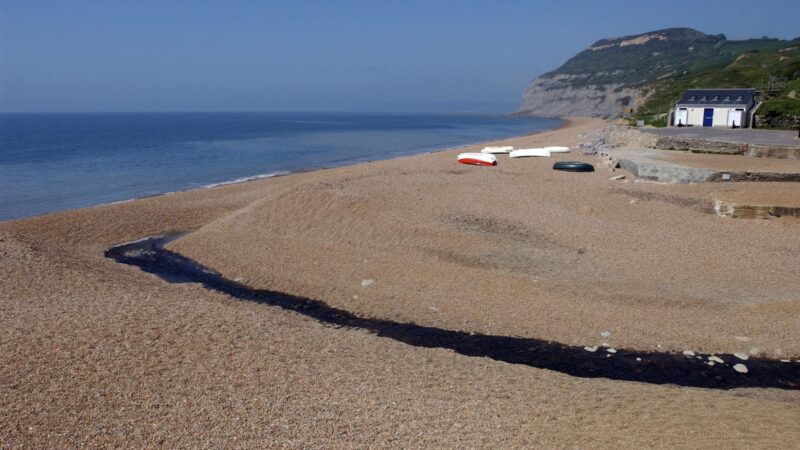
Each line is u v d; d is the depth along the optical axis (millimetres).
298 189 20062
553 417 7543
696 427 7273
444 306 12406
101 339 8992
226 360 8656
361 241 16219
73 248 17219
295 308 12711
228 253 16156
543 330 11273
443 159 30609
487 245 15469
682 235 15969
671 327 11188
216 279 14602
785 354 10203
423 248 15461
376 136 75812
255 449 6531
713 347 10492
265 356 8938
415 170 25016
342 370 8750
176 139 68312
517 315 11867
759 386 9312
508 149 32219
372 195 19359
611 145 32844
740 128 34938
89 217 21000
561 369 9914
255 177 32812
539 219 17312
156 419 7031
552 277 13523
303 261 15188
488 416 7492
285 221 18047
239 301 12867
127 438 6648
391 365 9180
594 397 8320
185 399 7496
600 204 18844
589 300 12383
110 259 16266
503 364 9734
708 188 19953
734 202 17500
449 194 19969
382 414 7391
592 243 15484
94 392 7523
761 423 7422
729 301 12211
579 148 33125
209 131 90562
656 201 18922
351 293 13266
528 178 22875
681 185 20781
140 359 8445
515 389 8508
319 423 7109
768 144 24938
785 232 16062
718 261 14188
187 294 12742
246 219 18594
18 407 7098
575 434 7035
